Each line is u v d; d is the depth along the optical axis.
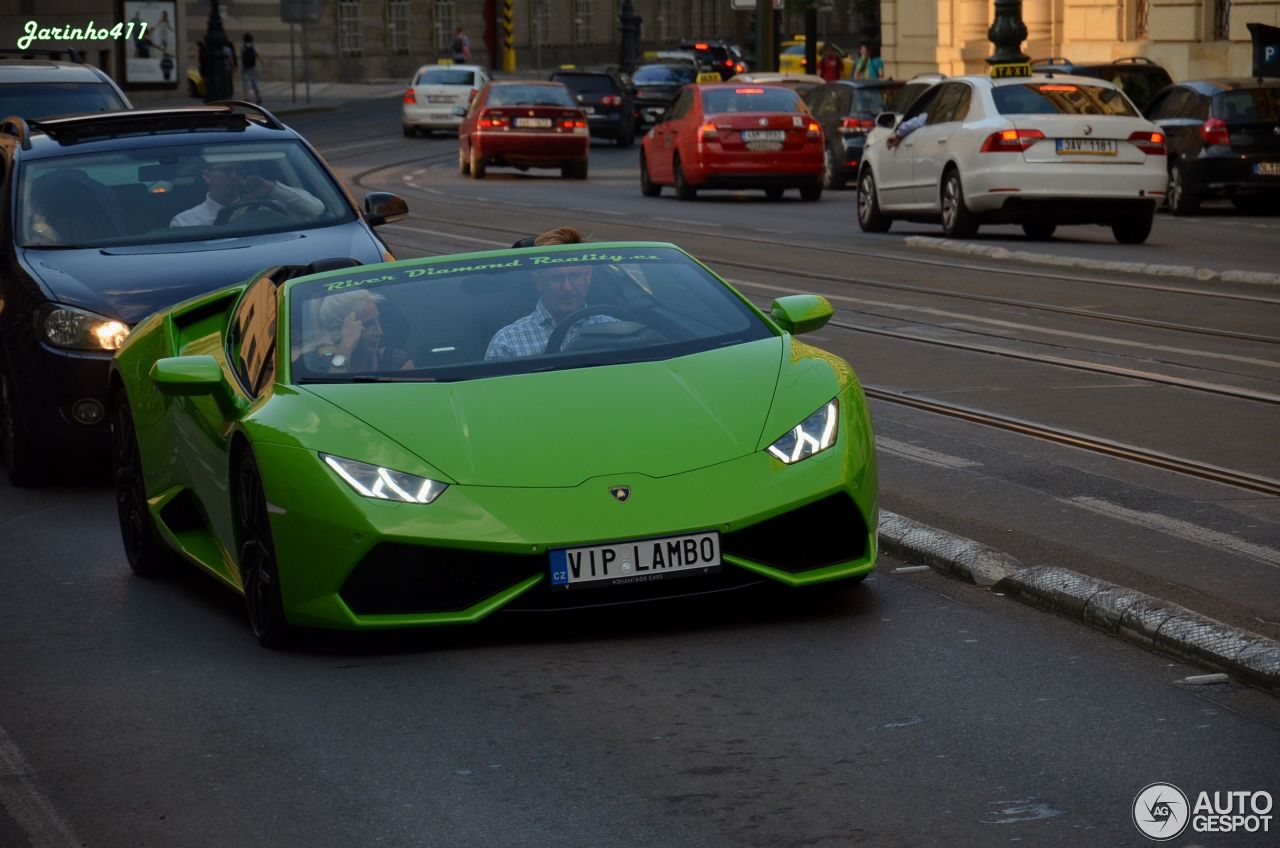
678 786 10.94
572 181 80.75
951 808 10.36
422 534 13.55
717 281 16.92
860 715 12.11
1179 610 13.58
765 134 66.62
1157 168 47.16
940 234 52.12
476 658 13.91
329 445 14.14
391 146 106.25
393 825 10.55
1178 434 21.88
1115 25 97.94
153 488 17.39
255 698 13.26
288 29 174.62
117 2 132.50
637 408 14.53
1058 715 11.94
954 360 28.27
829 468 14.20
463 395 14.73
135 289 22.44
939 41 115.12
